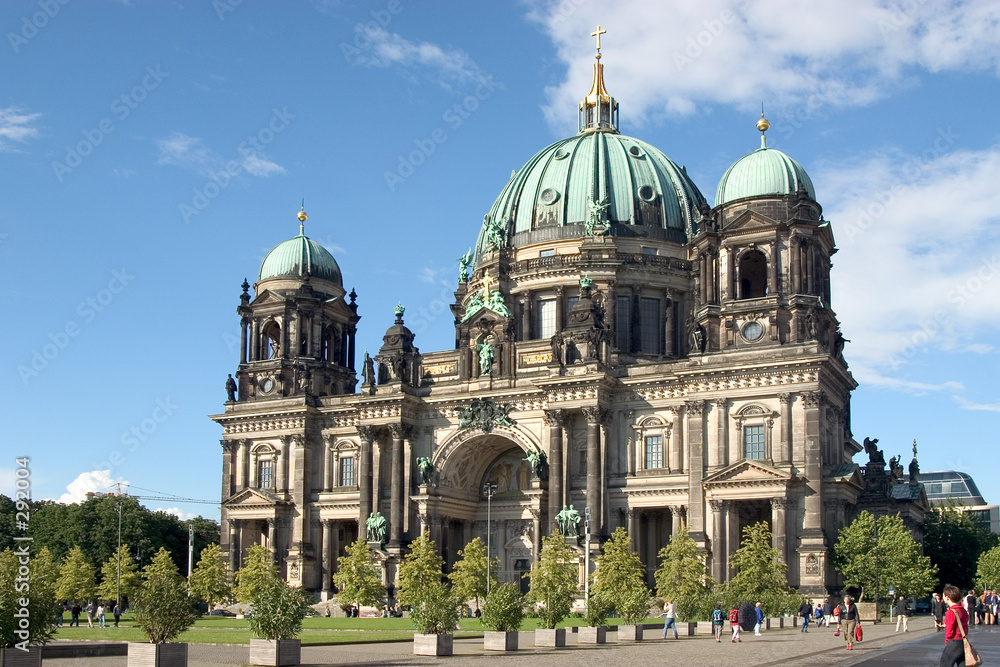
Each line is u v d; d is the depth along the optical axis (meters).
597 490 125.62
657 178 158.25
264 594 56.31
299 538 144.50
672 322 149.75
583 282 136.00
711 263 126.38
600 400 127.69
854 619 68.75
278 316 153.25
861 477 123.00
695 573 111.38
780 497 114.38
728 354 121.94
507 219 159.38
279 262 156.50
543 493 130.88
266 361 152.38
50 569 131.75
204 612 144.25
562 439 129.38
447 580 135.62
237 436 151.50
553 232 154.38
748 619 90.44
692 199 159.62
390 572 134.00
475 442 138.50
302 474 146.00
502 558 142.62
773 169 125.75
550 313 151.38
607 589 107.75
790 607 102.50
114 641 69.56
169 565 140.12
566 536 124.38
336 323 158.12
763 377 119.50
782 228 123.00
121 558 143.50
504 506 143.25
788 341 120.62
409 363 141.62
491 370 137.88
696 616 97.31
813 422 116.50
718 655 61.75
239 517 147.25
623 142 162.50
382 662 57.62
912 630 87.88
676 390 126.69
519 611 68.62
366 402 139.38
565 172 157.88
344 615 130.25
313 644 71.81
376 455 140.38
